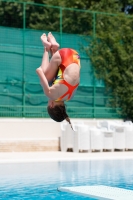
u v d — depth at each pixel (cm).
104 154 4072
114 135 4400
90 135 4269
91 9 7062
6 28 4597
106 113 5053
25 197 2219
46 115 4719
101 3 7094
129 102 5159
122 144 4416
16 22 6706
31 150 4291
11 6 6694
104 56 5103
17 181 2662
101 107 5034
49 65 1443
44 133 4616
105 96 5072
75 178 2792
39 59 4753
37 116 4684
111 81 5106
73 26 5644
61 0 7244
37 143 4325
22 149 4250
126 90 5159
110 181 2711
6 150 4184
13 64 4616
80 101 4925
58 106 1439
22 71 4656
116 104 5116
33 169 3123
